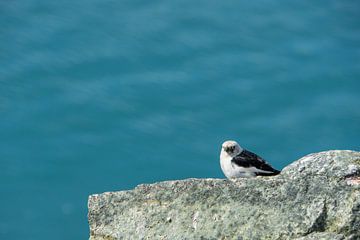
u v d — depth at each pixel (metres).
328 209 11.27
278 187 11.67
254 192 11.71
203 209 11.80
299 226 11.19
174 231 11.69
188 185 12.15
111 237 11.99
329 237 10.91
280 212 11.40
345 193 11.37
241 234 11.33
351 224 11.05
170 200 12.09
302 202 11.41
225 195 11.83
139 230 11.90
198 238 11.47
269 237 11.18
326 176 11.84
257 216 11.45
